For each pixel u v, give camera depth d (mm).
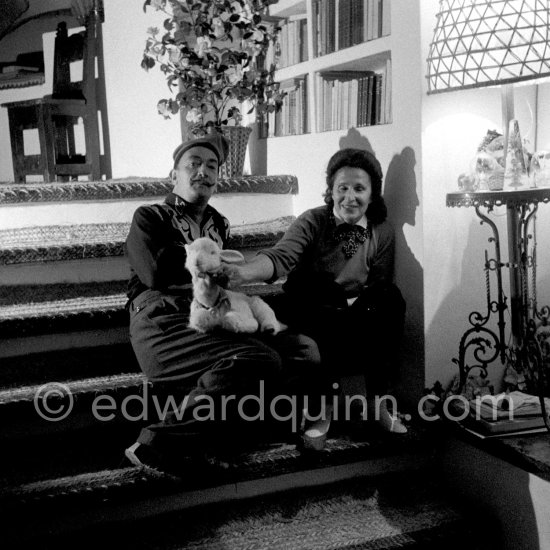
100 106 4184
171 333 1894
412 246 2221
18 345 2195
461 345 2145
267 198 2914
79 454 1959
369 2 2371
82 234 2535
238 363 1786
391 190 2303
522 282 2057
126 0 3703
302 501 2041
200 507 1981
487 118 2211
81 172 3777
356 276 2203
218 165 2109
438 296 2219
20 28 4785
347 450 2029
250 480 1949
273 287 2496
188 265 1869
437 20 2006
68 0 4473
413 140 2156
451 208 2195
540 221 2332
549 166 2014
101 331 2299
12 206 2533
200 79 2965
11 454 1960
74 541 1807
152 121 3670
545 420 1966
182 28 2939
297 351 1970
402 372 2348
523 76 1803
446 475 2227
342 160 2135
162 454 1803
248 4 2986
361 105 2459
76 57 3857
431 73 2037
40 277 2436
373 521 1963
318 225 2172
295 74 2943
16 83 4812
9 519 1692
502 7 1853
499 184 2018
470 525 1968
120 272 2547
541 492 1833
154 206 2051
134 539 1829
